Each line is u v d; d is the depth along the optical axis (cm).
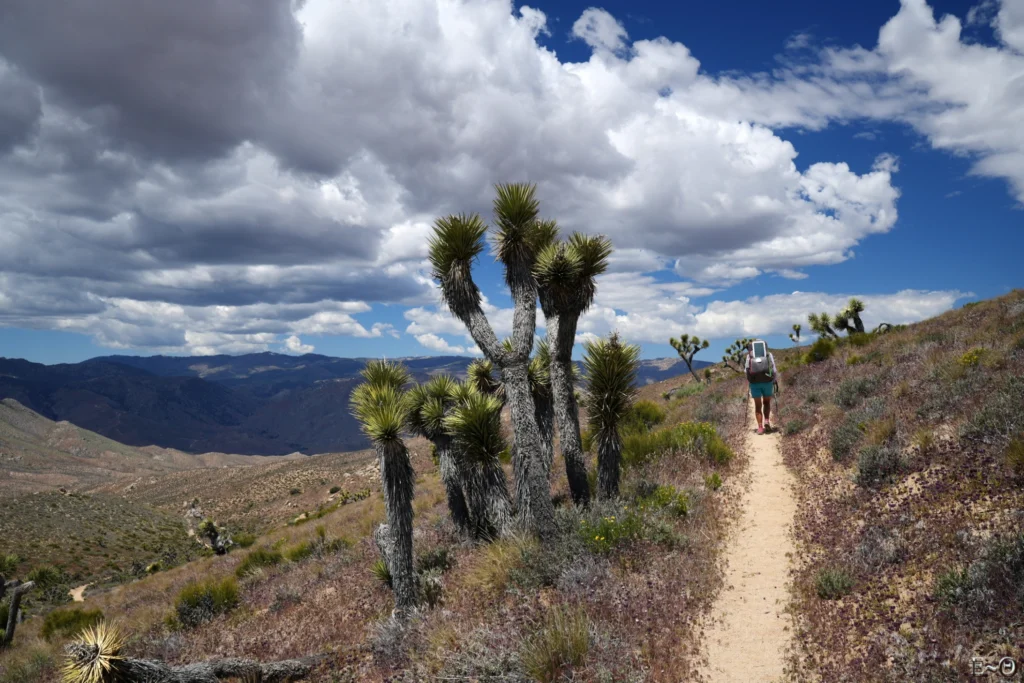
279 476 12644
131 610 1750
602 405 1048
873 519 802
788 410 1614
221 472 16938
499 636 642
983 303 2103
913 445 948
